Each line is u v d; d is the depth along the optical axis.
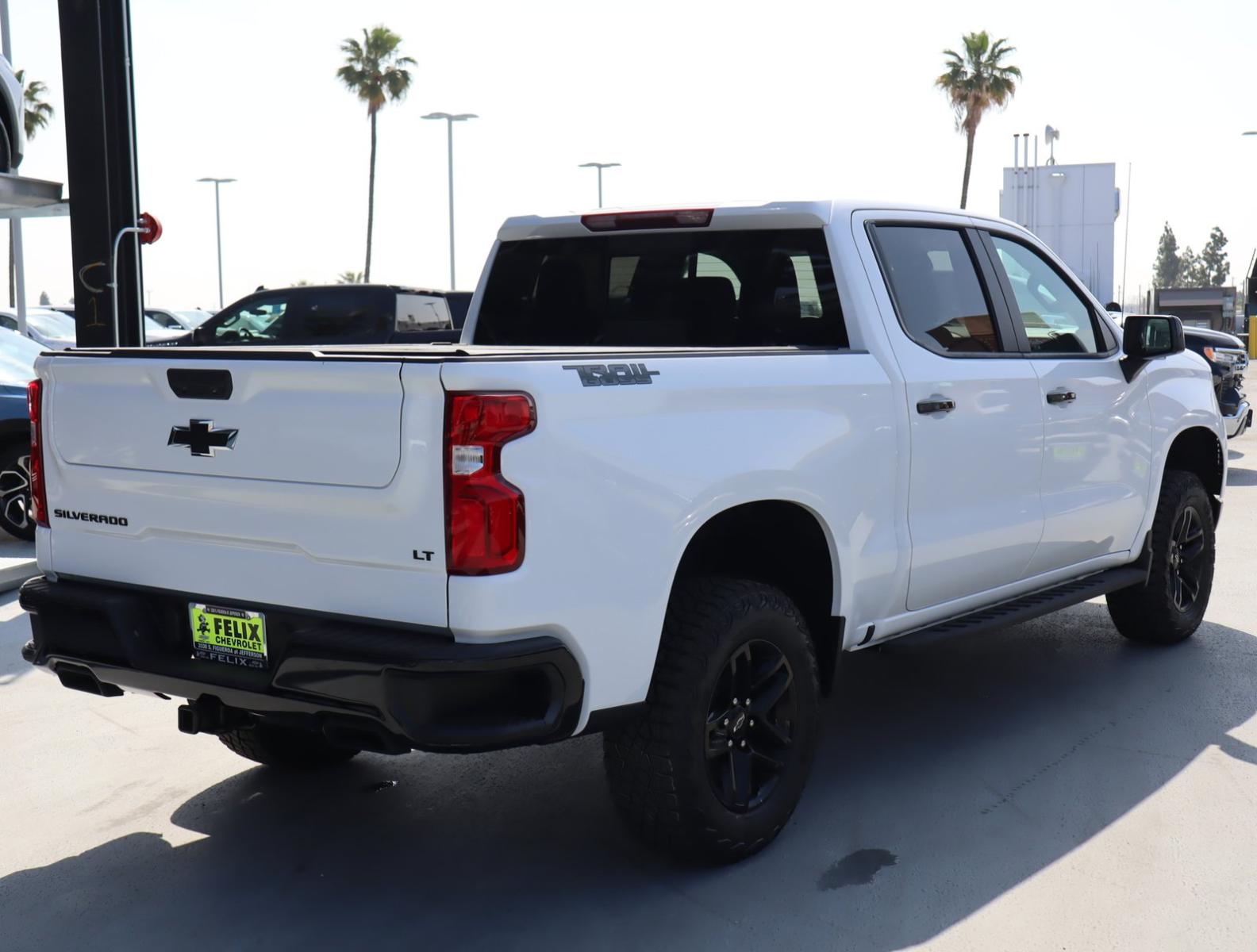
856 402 3.96
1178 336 5.14
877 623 4.20
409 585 3.03
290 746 4.46
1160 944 3.23
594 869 3.70
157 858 3.84
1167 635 6.01
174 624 3.52
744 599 3.55
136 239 9.51
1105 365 5.29
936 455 4.29
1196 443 6.25
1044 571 5.05
